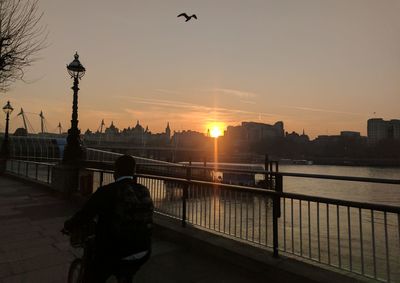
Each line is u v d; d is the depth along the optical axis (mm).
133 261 3473
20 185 19031
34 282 5543
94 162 18797
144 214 3582
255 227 6707
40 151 56094
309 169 63375
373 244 4855
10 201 13367
